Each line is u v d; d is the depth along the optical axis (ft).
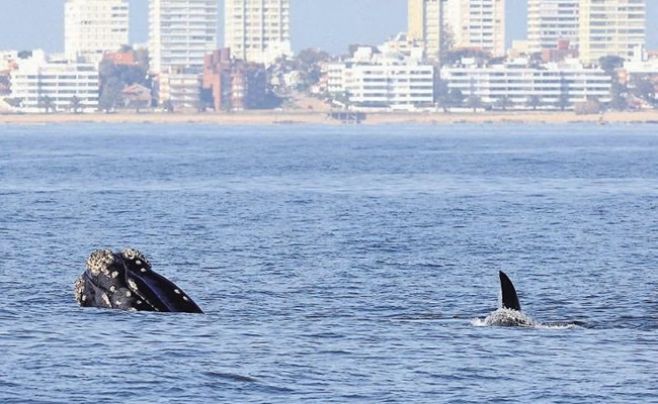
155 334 315.17
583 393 271.49
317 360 299.58
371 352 308.40
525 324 341.41
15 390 269.85
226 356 301.02
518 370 291.17
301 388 274.36
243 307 395.14
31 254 566.36
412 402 264.31
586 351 310.24
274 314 377.50
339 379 282.36
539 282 474.08
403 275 495.41
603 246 625.00
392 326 345.51
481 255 579.89
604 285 461.78
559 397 268.41
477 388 275.59
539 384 278.87
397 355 305.32
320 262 544.62
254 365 293.23
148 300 325.21
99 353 300.40
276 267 524.11
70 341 310.45
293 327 342.03
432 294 435.12
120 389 271.28
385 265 533.14
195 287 451.94
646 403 263.90
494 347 313.73
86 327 322.14
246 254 581.53
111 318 324.80
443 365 295.28
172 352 301.84
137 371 285.43
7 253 568.82
